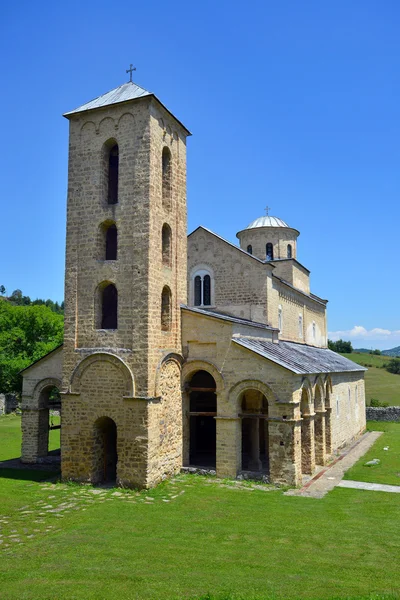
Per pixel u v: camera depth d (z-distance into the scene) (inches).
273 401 907.4
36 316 2383.1
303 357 1198.3
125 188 922.7
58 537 610.9
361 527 657.0
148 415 847.7
